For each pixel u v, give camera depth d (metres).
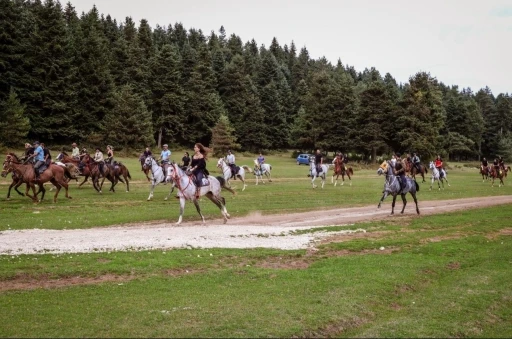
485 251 17.73
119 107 78.75
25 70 75.06
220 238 17.70
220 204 21.69
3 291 10.98
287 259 15.17
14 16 73.81
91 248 15.27
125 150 78.25
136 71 91.69
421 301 11.84
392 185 25.05
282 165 78.19
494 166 48.06
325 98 93.69
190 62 109.62
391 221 23.36
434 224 22.78
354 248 16.98
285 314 9.94
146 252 14.98
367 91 85.75
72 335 8.47
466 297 12.18
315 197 33.31
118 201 27.69
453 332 9.88
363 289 11.96
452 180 55.69
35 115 74.31
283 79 127.38
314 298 11.09
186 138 97.00
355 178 55.66
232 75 110.56
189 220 22.22
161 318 9.38
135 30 120.00
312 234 19.41
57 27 77.19
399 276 13.43
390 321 10.26
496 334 10.14
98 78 81.69
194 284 11.90
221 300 10.67
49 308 9.85
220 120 90.88
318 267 14.18
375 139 84.19
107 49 94.19
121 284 11.67
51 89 75.69
